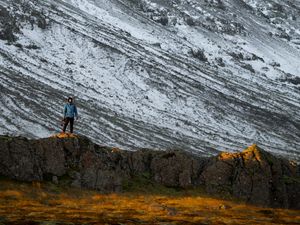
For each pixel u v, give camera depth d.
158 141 84.88
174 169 32.88
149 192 30.94
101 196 29.09
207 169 33.09
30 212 24.11
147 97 112.00
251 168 32.97
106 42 135.12
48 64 108.62
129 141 80.12
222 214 27.33
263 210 29.94
